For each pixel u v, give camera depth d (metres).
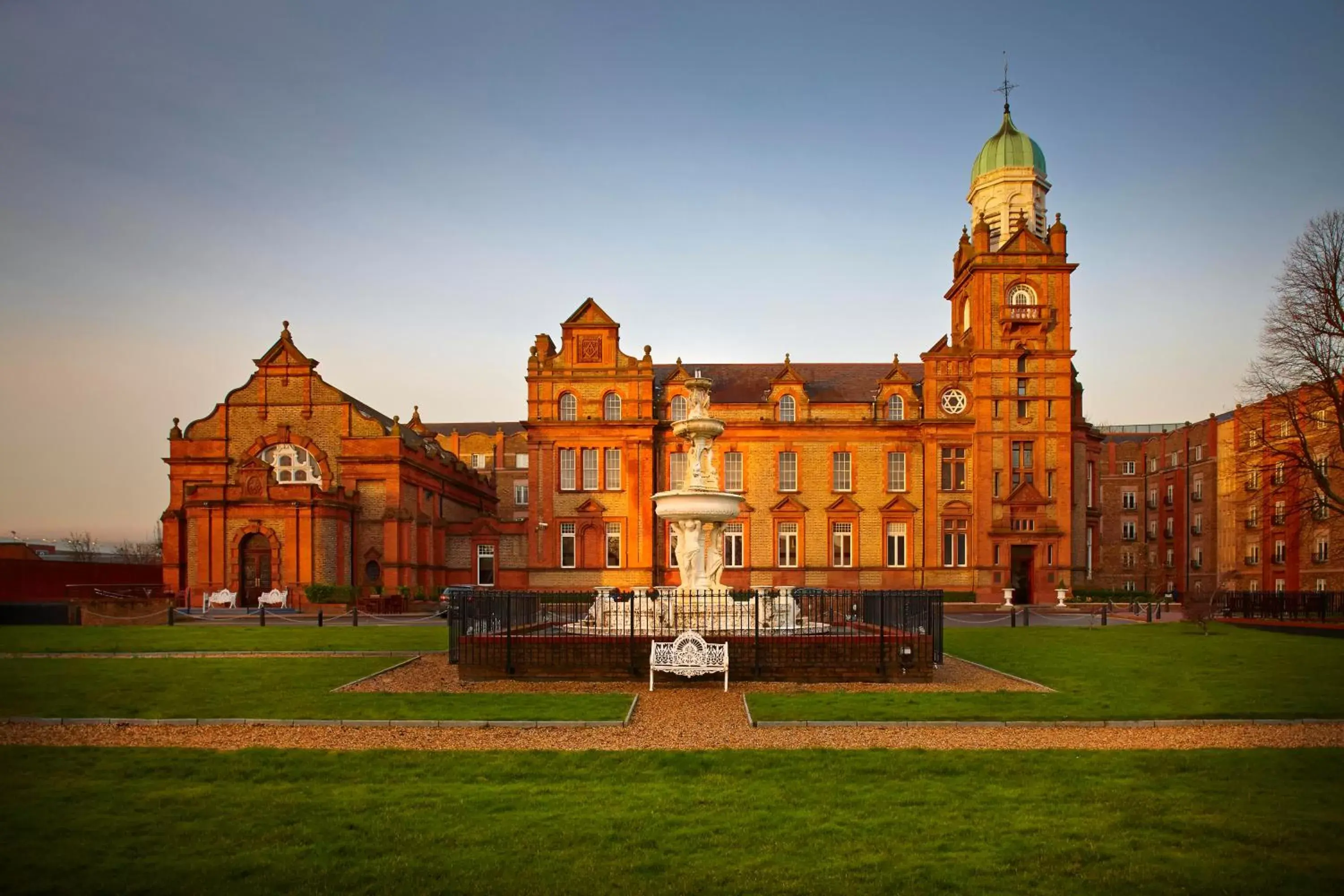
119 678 22.52
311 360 61.41
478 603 25.67
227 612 50.88
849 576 61.62
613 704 18.36
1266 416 60.19
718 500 27.69
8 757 14.10
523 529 64.00
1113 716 17.08
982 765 13.52
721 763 13.64
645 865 9.66
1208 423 79.56
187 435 61.53
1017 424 60.78
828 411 63.19
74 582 65.25
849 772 13.14
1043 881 9.28
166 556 58.03
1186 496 82.44
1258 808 11.52
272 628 39.66
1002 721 16.75
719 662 20.94
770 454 62.78
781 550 62.41
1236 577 73.44
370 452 60.59
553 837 10.48
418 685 21.86
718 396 64.69
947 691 20.61
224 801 11.84
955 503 61.62
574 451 62.59
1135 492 91.06
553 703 18.53
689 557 28.22
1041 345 60.88
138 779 12.93
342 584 57.75
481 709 17.77
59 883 9.17
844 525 62.28
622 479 62.09
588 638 22.77
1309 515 58.75
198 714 17.34
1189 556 82.12
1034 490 59.88
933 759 13.84
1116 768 13.37
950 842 10.34
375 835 10.55
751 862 9.74
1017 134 66.81
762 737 15.70
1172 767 13.43
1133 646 31.25
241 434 61.38
